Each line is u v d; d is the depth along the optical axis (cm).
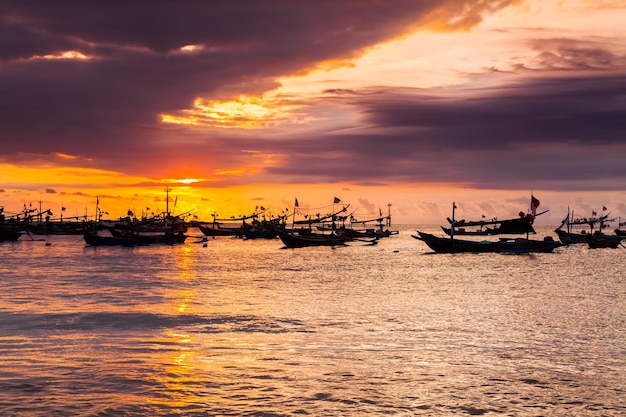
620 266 10056
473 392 2483
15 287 6450
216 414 2188
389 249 16462
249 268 9525
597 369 2859
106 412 2183
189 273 8488
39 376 2633
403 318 4331
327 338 3553
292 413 2211
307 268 9575
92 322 4091
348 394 2434
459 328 3919
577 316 4484
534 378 2694
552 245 12925
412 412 2242
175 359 2977
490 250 13012
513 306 5031
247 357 3038
